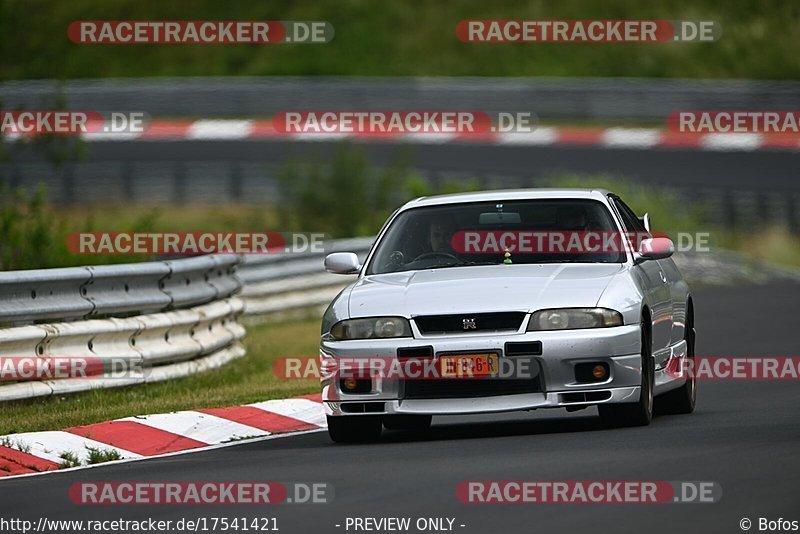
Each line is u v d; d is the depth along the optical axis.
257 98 150.12
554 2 180.12
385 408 31.27
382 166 127.00
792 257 101.56
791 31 179.50
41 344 38.91
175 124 147.12
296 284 68.50
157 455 32.53
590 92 150.25
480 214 35.28
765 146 139.62
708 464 25.36
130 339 42.81
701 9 180.88
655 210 98.75
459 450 29.38
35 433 33.66
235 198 115.62
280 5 183.25
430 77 171.00
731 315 66.81
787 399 38.09
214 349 48.56
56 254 59.81
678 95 147.50
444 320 31.20
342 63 173.12
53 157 70.38
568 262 33.84
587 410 37.59
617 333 30.92
